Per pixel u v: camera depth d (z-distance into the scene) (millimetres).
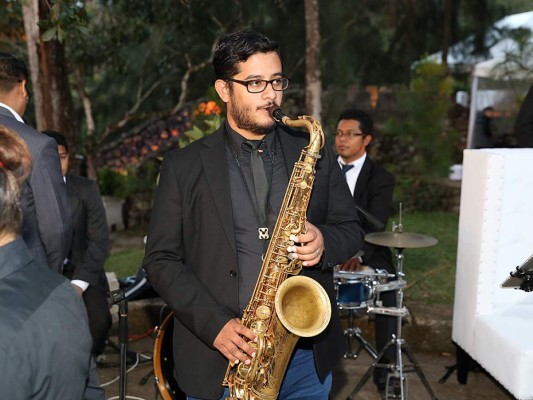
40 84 6758
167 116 13836
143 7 10516
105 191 9953
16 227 1346
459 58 12656
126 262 7211
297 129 2525
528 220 3664
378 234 3709
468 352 3867
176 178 2301
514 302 3752
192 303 2221
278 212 2336
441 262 6555
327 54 11609
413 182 10219
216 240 2268
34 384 1262
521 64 9086
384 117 12258
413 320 4730
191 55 12586
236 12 11344
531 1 11867
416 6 12039
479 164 3725
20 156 1524
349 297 3633
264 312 2250
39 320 1278
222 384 2281
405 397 3760
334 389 4156
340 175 2537
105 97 14961
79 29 4184
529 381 3219
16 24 9984
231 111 2295
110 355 4688
